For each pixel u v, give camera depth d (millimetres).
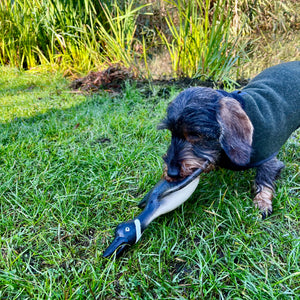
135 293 577
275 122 702
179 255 645
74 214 760
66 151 962
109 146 999
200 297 562
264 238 675
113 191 810
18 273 615
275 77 781
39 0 1827
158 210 643
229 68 1495
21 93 1516
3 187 824
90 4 1741
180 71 1562
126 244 618
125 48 1833
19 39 1859
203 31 1591
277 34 2141
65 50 1845
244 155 644
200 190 810
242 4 2168
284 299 553
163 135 1060
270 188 772
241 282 594
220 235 684
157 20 2111
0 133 1093
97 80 1547
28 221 727
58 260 646
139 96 1383
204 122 641
